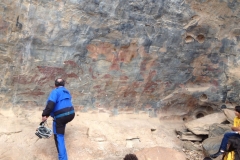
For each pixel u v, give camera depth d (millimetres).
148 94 6438
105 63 5883
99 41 5723
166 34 6227
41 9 5113
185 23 6355
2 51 4910
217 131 5734
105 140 5336
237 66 6641
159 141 5820
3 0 4738
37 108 5387
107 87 6008
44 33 5215
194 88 6754
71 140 5031
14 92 5160
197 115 6832
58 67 5469
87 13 5477
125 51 5996
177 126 6574
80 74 5715
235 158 4453
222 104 6742
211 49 6629
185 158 5121
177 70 6547
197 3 6305
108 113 6043
